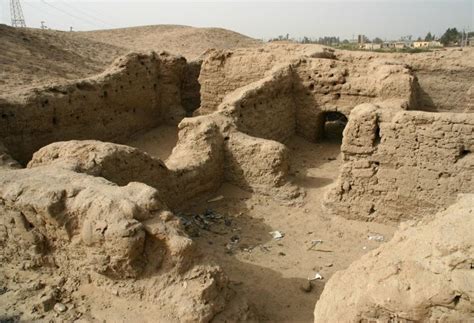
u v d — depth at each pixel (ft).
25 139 39.73
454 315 11.37
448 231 12.21
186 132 37.45
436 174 28.19
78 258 19.88
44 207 19.25
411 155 28.68
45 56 84.89
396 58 56.65
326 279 25.12
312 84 48.19
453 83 54.08
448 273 11.51
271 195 35.50
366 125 29.43
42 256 20.90
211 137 36.19
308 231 31.07
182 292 18.35
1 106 37.68
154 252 19.26
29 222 20.57
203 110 56.75
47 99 41.37
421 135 27.99
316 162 44.42
